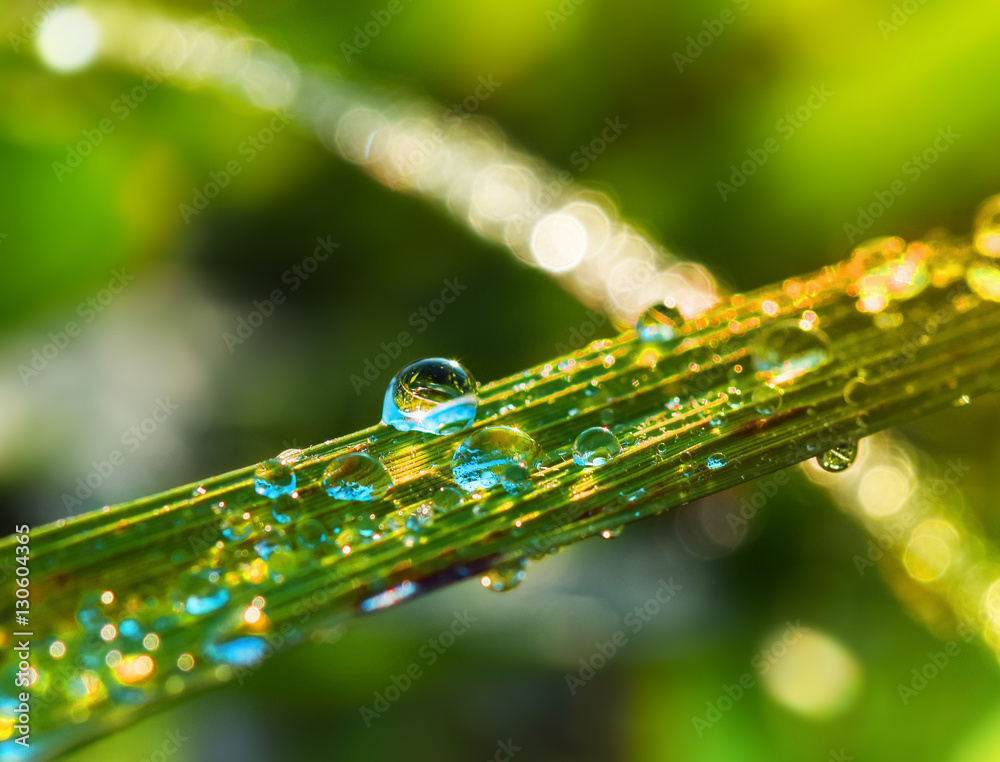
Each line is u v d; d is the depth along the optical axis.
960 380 0.09
